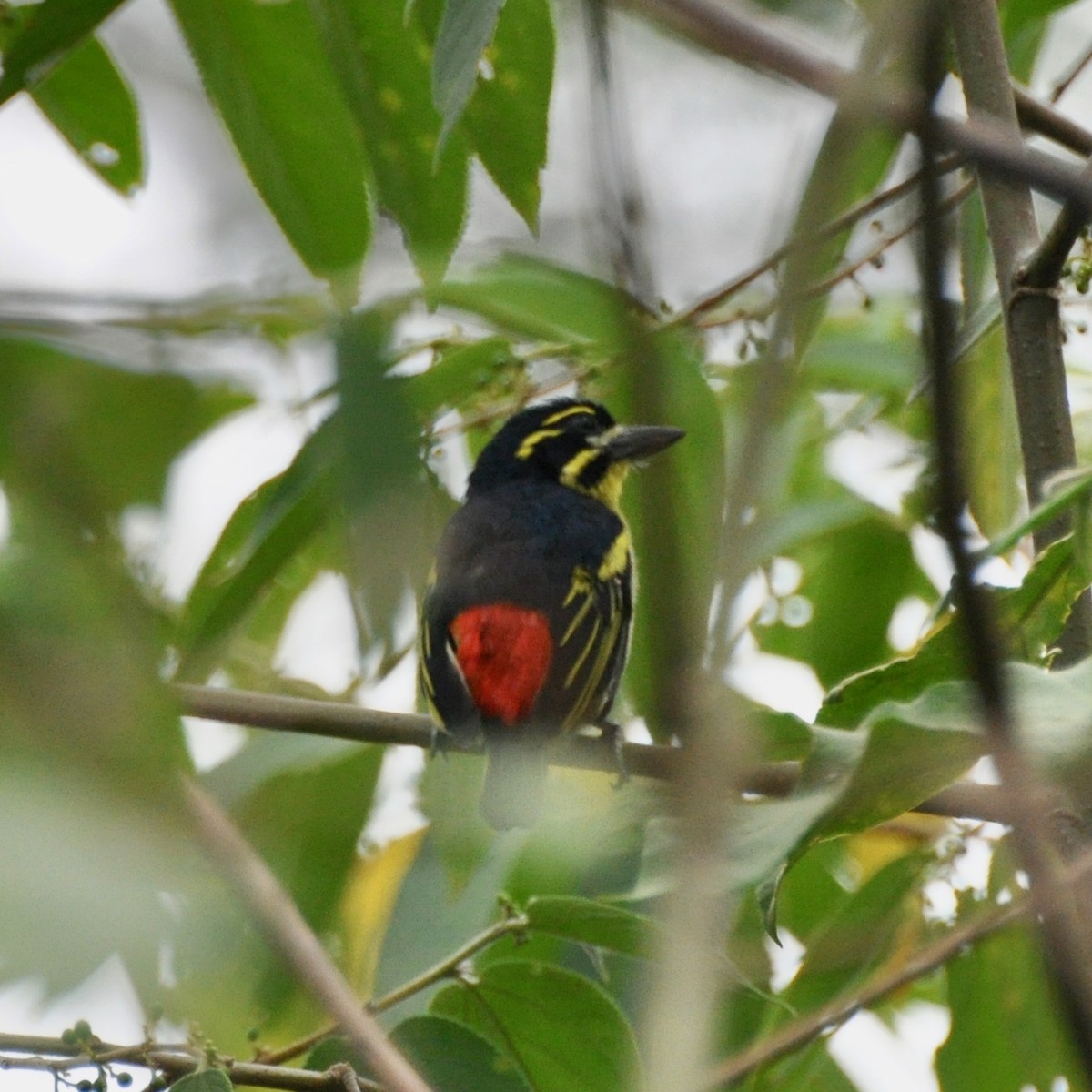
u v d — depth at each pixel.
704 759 2.53
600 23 3.12
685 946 2.34
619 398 7.80
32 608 2.79
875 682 6.15
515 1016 7.07
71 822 2.67
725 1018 7.18
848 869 9.34
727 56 3.11
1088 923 3.69
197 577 7.48
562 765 9.26
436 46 5.23
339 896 7.43
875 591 10.23
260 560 7.21
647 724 8.65
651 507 2.80
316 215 6.67
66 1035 5.89
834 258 7.71
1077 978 2.80
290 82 6.60
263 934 3.09
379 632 3.08
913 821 9.34
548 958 7.65
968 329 7.18
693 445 7.40
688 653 2.65
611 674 9.95
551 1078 7.16
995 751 2.82
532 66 6.36
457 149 6.41
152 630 3.02
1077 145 7.91
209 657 7.54
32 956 2.63
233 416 8.02
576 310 7.75
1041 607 6.34
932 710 4.62
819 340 9.41
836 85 2.83
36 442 3.37
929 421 2.81
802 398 9.38
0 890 2.60
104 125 7.97
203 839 2.79
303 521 7.05
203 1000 6.02
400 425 3.31
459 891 8.09
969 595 2.79
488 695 9.23
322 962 2.92
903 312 10.05
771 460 8.71
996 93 6.77
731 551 2.69
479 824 8.52
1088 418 9.45
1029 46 9.02
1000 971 8.06
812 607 10.30
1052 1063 8.05
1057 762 4.54
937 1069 8.25
